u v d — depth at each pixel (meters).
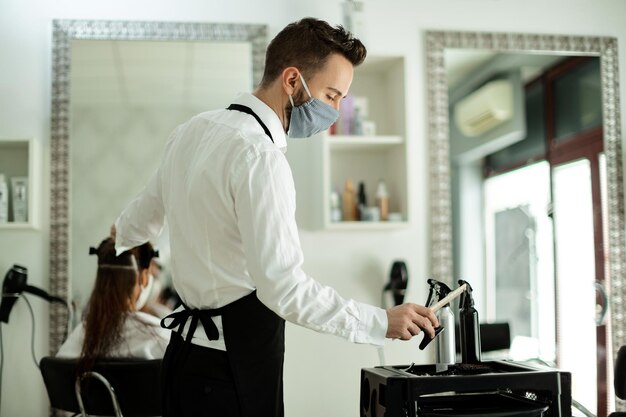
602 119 3.13
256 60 2.88
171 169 1.56
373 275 2.97
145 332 2.28
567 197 3.07
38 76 2.81
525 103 3.08
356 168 3.01
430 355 2.96
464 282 1.65
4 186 2.71
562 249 3.05
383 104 3.05
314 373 2.88
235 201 1.39
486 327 2.93
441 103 3.03
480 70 3.07
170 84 2.84
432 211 2.99
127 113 2.81
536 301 3.01
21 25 2.81
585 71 3.13
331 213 2.86
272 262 1.35
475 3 3.12
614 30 3.16
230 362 1.45
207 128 1.52
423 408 1.48
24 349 2.73
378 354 2.93
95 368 2.15
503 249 3.02
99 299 2.25
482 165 3.04
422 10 3.08
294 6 2.96
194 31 2.86
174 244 1.53
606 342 3.04
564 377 1.47
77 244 2.74
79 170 2.77
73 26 2.80
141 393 2.16
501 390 1.59
